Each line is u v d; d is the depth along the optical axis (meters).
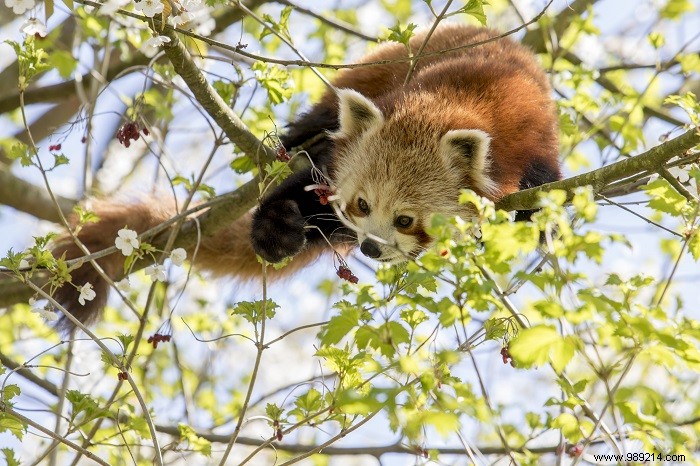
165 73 9.78
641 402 6.76
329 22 13.11
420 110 10.14
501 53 11.34
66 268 8.20
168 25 8.18
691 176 7.82
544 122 10.63
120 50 14.47
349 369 7.20
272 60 8.19
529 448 10.11
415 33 12.13
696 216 7.65
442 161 9.92
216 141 9.41
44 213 14.07
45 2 8.23
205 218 10.78
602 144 12.32
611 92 13.43
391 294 6.86
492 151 9.92
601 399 9.76
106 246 11.56
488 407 7.00
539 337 6.07
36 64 8.41
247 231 12.44
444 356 6.24
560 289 6.25
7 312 13.43
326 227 11.05
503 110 10.25
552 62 12.91
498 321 7.32
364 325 6.55
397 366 6.54
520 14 13.89
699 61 12.51
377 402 6.05
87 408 8.06
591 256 6.26
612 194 10.02
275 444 10.07
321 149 11.27
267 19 9.76
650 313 6.35
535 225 6.37
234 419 12.26
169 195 12.46
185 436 9.09
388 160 9.99
